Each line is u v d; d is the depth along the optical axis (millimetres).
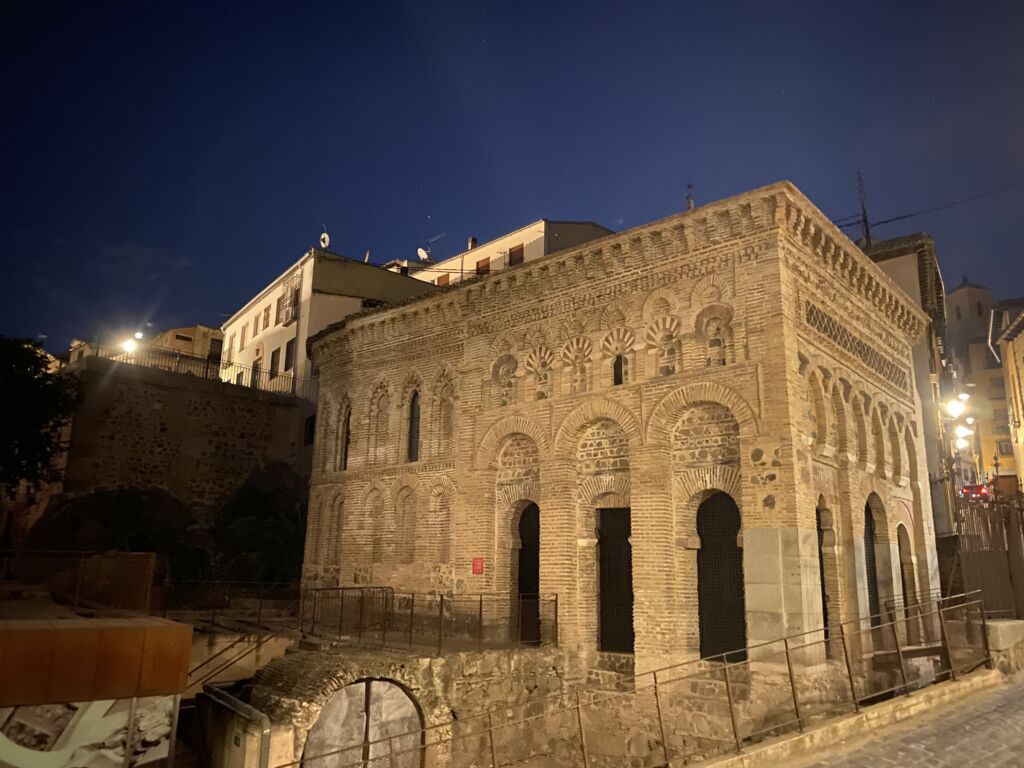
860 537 19078
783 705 15000
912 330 25312
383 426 26172
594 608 19266
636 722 17000
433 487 23469
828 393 18844
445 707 15586
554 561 19500
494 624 20453
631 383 19078
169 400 34188
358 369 27484
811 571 16000
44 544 27984
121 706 11703
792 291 17703
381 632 21531
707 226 18375
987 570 18250
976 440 72000
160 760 11953
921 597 22594
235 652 18891
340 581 25641
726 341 17938
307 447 36031
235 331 48094
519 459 21516
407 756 14906
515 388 21781
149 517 31344
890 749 10633
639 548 18016
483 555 21219
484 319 23031
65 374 33219
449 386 24125
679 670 16797
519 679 17250
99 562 21953
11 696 10797
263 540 31812
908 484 23531
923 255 29016
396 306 25766
